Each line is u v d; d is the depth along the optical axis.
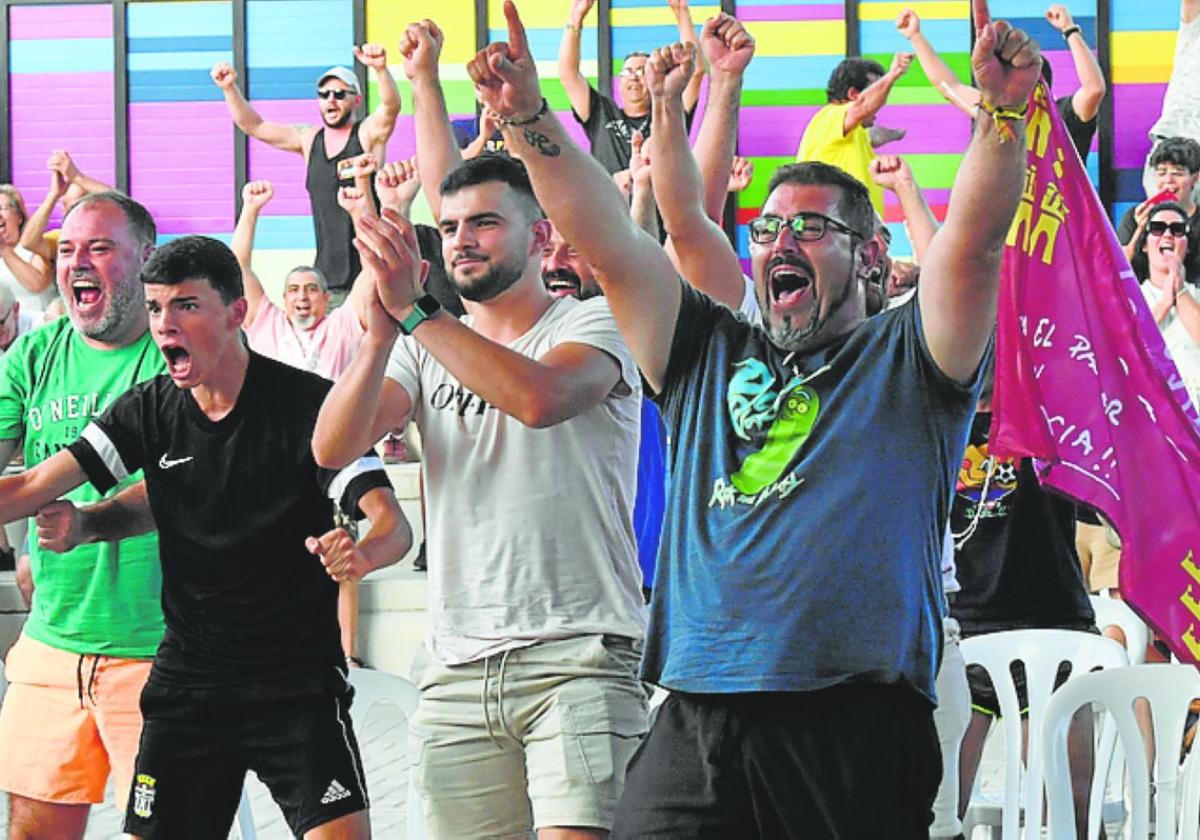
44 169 37.03
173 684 12.58
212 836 12.73
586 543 12.52
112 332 13.84
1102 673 14.50
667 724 10.17
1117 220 34.94
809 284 10.17
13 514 12.84
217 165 36.56
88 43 36.91
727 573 9.94
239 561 12.41
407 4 36.22
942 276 9.62
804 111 35.47
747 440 10.16
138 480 13.94
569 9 35.62
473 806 12.74
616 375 12.21
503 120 10.20
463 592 12.67
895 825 9.79
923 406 9.88
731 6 35.50
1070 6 34.88
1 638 28.48
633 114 30.91
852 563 9.73
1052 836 14.31
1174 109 33.59
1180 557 13.97
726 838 9.95
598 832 12.23
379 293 11.43
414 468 29.75
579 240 10.24
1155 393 14.19
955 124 34.84
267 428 12.51
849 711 9.73
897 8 35.31
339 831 12.35
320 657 12.55
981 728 16.89
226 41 36.66
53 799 13.88
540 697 12.45
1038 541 16.89
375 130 32.56
